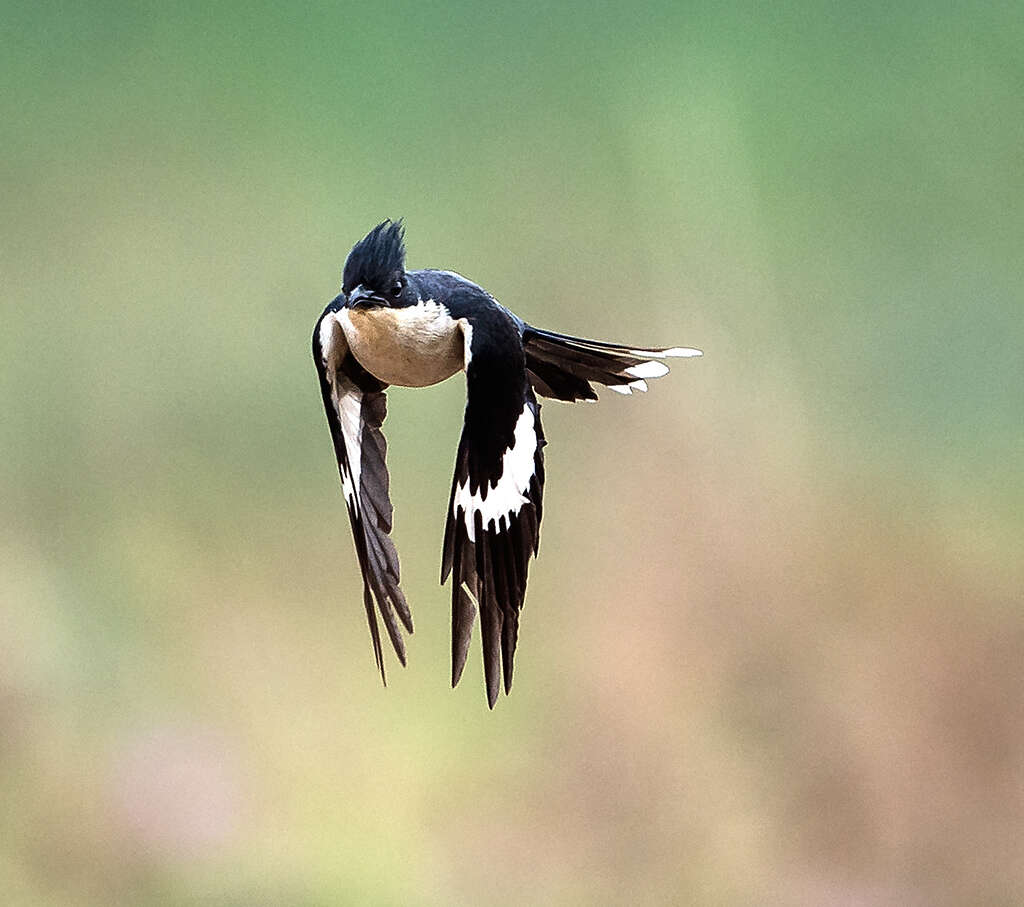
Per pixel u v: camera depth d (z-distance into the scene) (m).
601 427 22.78
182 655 19.72
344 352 10.85
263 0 27.62
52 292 25.31
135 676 19.38
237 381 23.91
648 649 19.91
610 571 21.06
